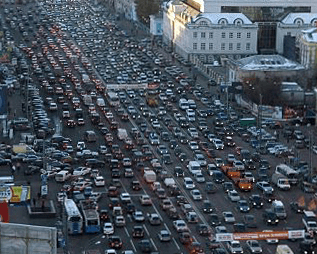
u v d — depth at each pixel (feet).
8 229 499.51
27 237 499.10
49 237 499.10
